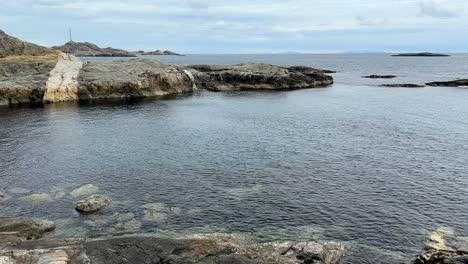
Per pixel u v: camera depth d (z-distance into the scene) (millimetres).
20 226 25469
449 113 69438
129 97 92312
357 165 39531
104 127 57812
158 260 20250
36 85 82438
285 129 56625
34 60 95250
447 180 35125
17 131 54406
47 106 77688
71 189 33438
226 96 97500
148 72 98375
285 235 25578
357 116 67438
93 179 35812
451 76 159375
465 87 115562
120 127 57906
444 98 90312
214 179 35781
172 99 90625
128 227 26703
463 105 78812
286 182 34938
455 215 28266
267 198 31500
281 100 89812
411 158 41812
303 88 117125
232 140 50000
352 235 25547
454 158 41656
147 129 56625
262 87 114750
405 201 30703
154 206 30047
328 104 82688
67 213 28812
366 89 113062
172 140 49969
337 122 61906
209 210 29359
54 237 25156
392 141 49125
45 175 36750
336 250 22781
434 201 30672
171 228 26609
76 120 63062
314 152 44312
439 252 22234
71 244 21781
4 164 39719
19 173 37188
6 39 107312
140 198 31578
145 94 94750
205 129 56750
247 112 72438
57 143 48156
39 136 51594
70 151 44656
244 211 29188
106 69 96688
